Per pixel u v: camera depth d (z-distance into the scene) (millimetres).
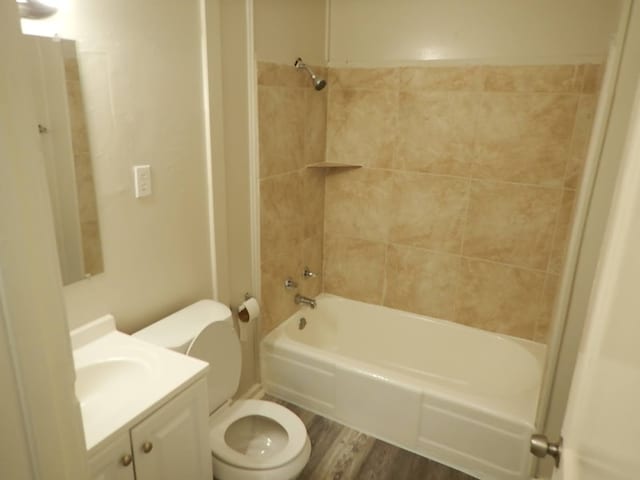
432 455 2225
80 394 1410
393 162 2725
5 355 466
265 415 1969
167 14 1672
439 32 2459
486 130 2441
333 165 2803
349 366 2336
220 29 1907
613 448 503
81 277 1544
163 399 1332
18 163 448
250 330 2459
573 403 833
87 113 1460
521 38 2285
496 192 2500
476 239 2617
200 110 1896
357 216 2924
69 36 1367
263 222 2402
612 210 762
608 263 714
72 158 1442
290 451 1775
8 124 435
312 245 2947
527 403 2074
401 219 2793
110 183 1581
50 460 537
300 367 2496
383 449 2273
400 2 2510
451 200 2625
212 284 2150
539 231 2451
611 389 563
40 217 478
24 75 445
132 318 1771
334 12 2680
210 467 1612
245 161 2223
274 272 2594
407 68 2551
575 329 1734
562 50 2215
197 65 1838
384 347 2982
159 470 1375
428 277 2809
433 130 2568
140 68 1606
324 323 3066
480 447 2092
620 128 1506
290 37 2373
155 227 1794
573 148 2277
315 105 2695
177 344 1659
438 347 2832
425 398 2158
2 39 422
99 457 1167
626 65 1457
